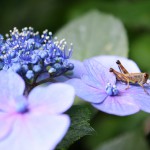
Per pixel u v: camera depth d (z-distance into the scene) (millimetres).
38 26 462
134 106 245
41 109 222
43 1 470
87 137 401
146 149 376
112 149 374
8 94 229
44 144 208
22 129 216
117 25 347
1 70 254
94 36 347
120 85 261
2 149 210
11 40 268
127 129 396
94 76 259
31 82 258
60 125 212
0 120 220
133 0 448
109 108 241
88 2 447
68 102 221
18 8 471
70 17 441
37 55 254
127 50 341
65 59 267
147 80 269
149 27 427
